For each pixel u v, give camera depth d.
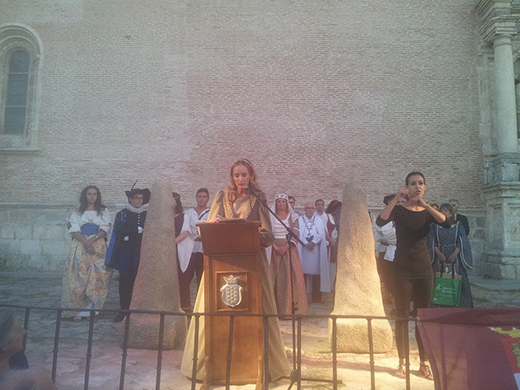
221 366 3.06
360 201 4.62
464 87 11.94
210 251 3.07
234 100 11.88
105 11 12.24
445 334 2.20
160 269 4.38
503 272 10.23
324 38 12.09
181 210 6.45
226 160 11.68
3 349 1.83
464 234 4.89
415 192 3.47
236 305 3.04
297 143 11.73
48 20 12.20
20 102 12.41
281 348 3.26
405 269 3.47
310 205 7.63
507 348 2.09
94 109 11.88
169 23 12.19
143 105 11.89
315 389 3.14
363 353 4.17
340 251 4.55
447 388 2.11
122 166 11.68
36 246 11.31
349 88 11.93
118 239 5.67
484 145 11.70
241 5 12.21
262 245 3.25
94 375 3.40
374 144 11.75
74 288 5.57
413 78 11.98
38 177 11.64
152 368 3.60
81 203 5.86
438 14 12.19
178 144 11.75
